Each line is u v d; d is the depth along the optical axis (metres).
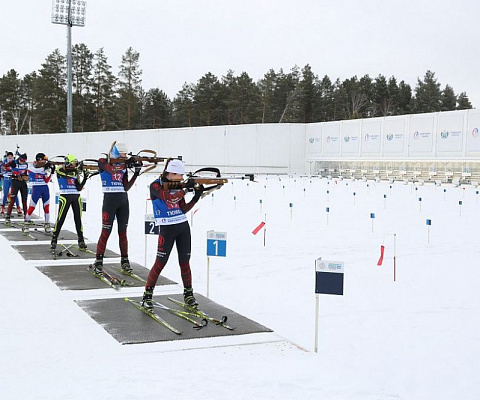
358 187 37.44
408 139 44.12
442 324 7.11
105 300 7.56
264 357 5.48
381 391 4.79
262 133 53.94
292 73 92.19
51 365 5.07
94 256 10.91
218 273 10.12
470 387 5.05
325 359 5.58
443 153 41.38
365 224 17.66
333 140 51.19
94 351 5.49
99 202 24.67
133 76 80.12
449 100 98.56
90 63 81.19
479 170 39.16
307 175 53.59
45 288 8.16
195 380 4.77
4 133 98.00
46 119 80.19
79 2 55.66
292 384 4.75
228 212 20.94
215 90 81.94
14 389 4.49
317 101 86.50
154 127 87.12
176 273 9.93
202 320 6.63
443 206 24.19
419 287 9.12
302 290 8.92
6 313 6.81
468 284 9.34
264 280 9.62
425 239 14.58
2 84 91.69
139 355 5.41
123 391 4.47
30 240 12.84
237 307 7.90
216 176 7.32
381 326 7.03
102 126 82.31
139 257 11.32
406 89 98.31
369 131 47.53
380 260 10.66
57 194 12.66
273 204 24.44
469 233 15.79
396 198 28.34
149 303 7.01
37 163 13.48
